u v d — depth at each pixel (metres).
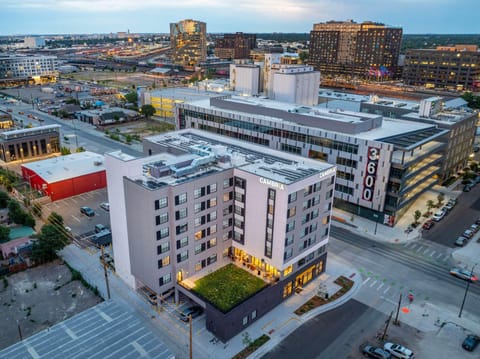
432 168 129.75
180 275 74.94
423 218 114.25
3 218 103.06
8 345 64.50
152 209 66.81
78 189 127.06
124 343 59.75
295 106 145.25
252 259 79.88
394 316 73.50
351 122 112.94
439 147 123.50
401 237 102.81
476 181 142.00
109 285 80.38
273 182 70.00
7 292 77.81
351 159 110.94
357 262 91.31
